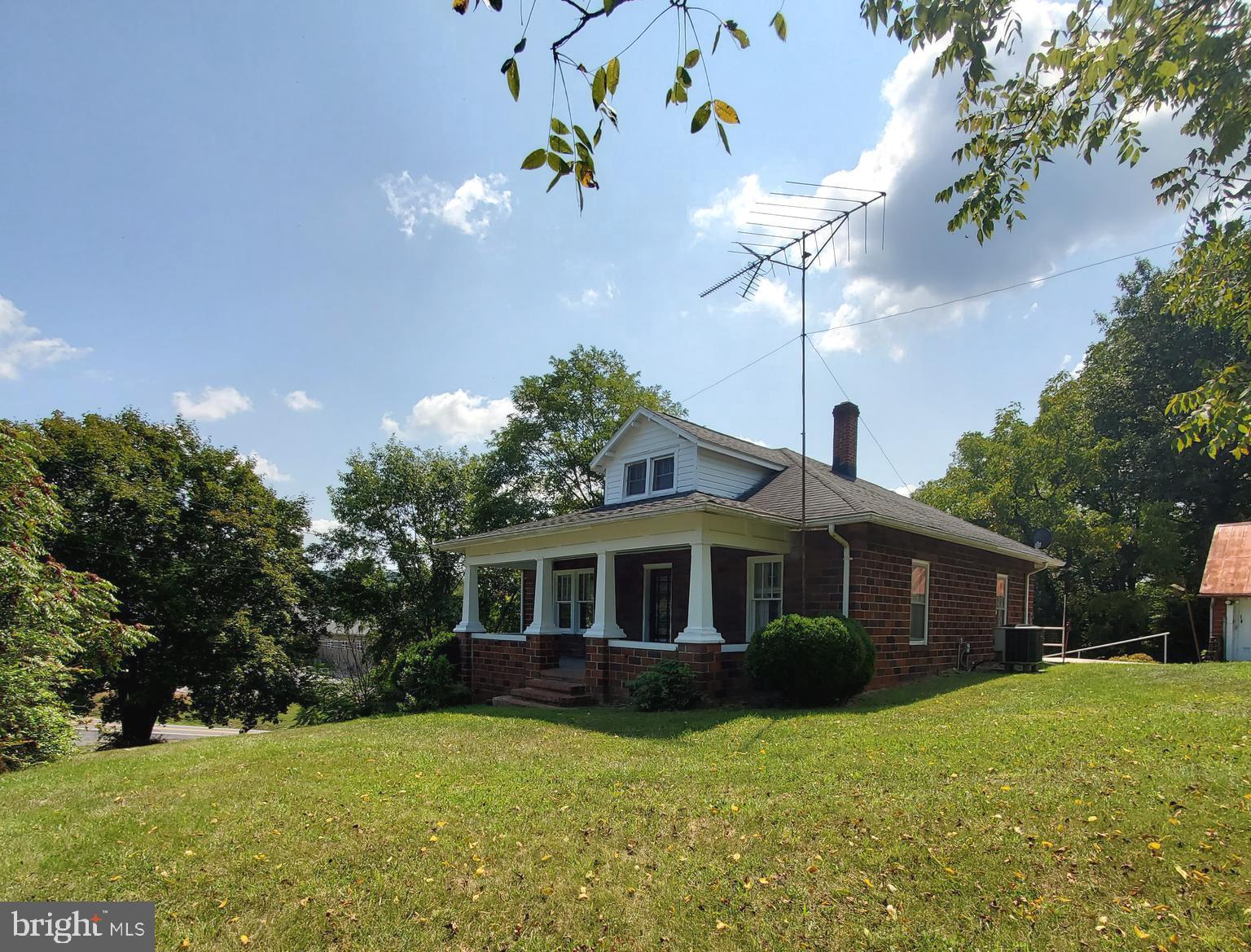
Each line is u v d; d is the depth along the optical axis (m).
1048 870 4.07
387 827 5.29
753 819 5.16
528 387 28.25
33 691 10.02
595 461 16.73
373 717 12.65
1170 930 3.42
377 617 27.88
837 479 15.46
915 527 12.82
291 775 7.04
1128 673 12.62
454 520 28.84
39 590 9.76
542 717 10.89
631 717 10.28
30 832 5.35
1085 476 27.48
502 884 4.29
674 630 14.95
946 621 14.69
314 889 4.27
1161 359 26.80
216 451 21.55
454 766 7.32
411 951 3.60
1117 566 26.84
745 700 11.34
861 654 10.59
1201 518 26.83
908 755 6.79
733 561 13.96
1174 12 3.21
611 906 3.98
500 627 30.12
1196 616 24.47
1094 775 5.66
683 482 14.34
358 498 27.42
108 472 18.67
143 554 19.03
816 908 3.84
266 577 21.23
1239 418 3.73
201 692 19.84
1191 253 4.32
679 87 2.45
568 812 5.55
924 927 3.60
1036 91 3.86
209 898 4.18
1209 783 5.23
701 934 3.66
